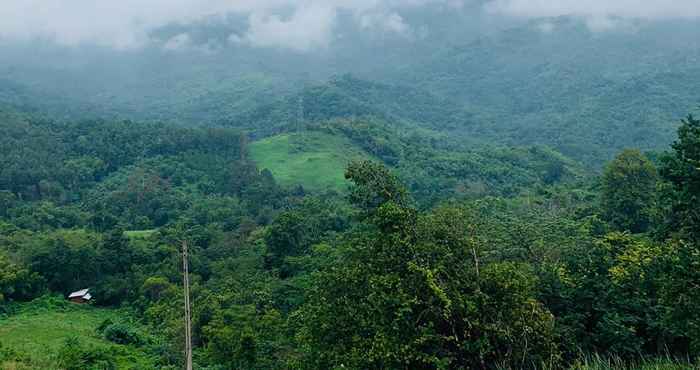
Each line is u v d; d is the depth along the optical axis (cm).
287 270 3750
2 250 4353
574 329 1348
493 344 1192
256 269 3981
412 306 1194
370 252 1343
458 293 1184
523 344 1180
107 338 3148
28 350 2720
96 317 3906
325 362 1293
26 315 3766
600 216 3459
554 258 1923
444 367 1122
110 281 4341
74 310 4044
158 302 3875
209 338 2781
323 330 1325
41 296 4150
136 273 4388
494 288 1222
